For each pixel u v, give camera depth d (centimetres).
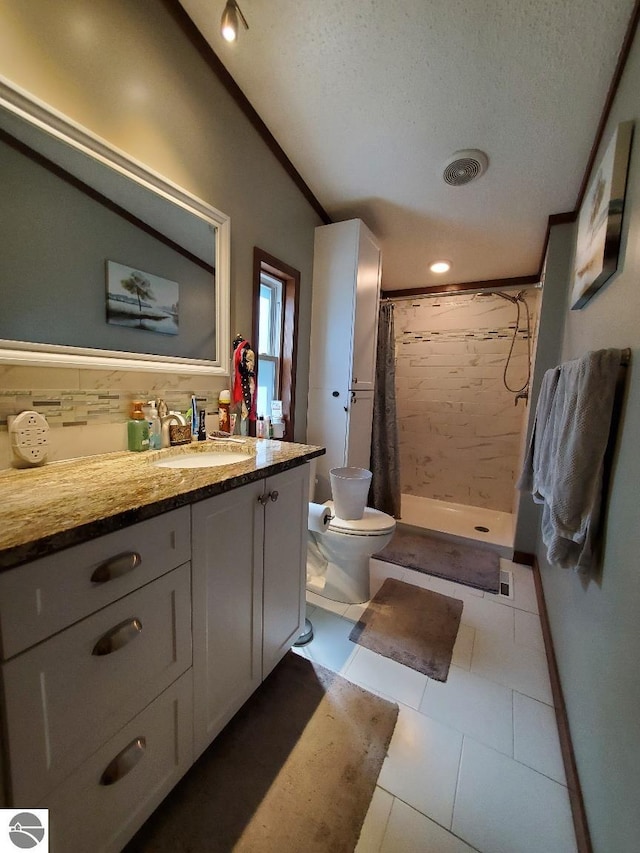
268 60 136
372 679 134
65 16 96
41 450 99
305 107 153
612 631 81
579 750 97
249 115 157
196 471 100
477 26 114
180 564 84
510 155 160
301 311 211
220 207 150
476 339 309
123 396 121
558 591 147
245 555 106
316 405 226
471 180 177
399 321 337
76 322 106
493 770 104
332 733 112
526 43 116
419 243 239
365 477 187
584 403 92
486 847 86
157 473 97
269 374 205
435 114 146
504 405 304
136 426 121
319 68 135
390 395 288
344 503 180
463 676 137
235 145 154
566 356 180
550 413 130
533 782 101
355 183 192
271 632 123
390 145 165
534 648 153
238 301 165
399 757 106
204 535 90
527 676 138
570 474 95
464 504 324
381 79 135
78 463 106
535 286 255
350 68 133
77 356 107
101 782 70
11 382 94
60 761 63
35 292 97
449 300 315
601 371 91
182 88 129
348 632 160
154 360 130
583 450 93
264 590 117
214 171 145
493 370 305
